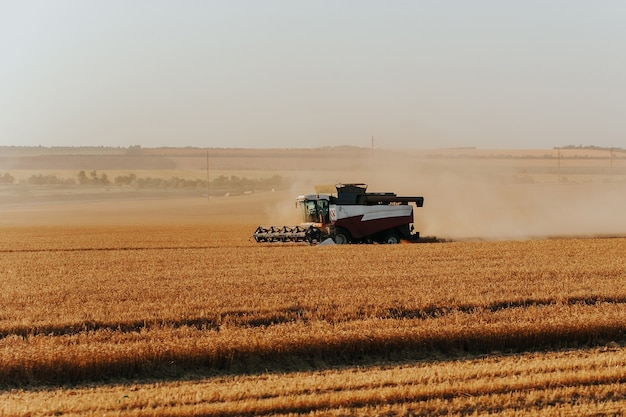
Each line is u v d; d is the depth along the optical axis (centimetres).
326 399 1366
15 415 1318
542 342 1792
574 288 2355
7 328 1856
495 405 1369
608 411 1334
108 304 2155
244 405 1334
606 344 1808
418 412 1341
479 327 1788
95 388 1508
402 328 1791
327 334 1723
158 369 1603
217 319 1958
